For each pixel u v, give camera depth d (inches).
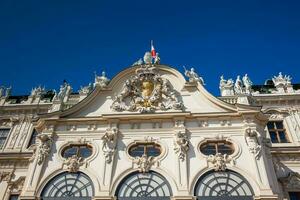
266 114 1282.0
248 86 1398.9
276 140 1314.0
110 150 1103.6
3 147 1368.1
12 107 1488.7
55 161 1110.4
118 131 1165.7
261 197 960.3
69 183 1055.0
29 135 1398.9
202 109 1212.5
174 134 1137.4
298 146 1240.8
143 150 1125.7
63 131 1187.9
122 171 1063.6
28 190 1035.3
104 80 1326.3
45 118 1203.2
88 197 1020.5
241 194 990.4
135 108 1224.2
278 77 1512.1
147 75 1296.8
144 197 1007.6
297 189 1149.1
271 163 1088.8
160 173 1049.5
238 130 1136.8
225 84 1378.0
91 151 1137.4
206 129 1147.3
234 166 1045.8
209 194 999.0
